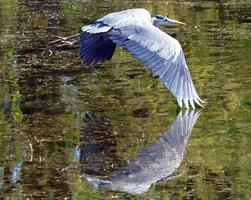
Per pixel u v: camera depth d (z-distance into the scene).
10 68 17.30
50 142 11.39
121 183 9.55
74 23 25.31
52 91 14.88
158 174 9.92
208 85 15.39
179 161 10.46
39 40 21.42
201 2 31.72
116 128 12.20
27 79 16.06
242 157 10.61
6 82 15.77
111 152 10.89
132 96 14.48
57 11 28.88
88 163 10.35
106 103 13.91
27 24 25.09
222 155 10.70
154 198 8.95
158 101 14.06
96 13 28.12
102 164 10.32
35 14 27.89
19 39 21.62
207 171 10.01
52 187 9.37
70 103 13.88
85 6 30.55
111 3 31.53
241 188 9.37
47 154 10.80
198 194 9.12
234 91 14.81
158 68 7.07
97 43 9.03
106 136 11.73
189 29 24.03
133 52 7.29
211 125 12.38
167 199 8.91
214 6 30.09
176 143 11.34
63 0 33.03
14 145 11.22
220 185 9.46
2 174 9.89
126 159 10.55
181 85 6.93
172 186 9.41
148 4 30.97
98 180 9.66
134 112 13.23
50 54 19.06
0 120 12.73
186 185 9.45
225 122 12.55
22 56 18.91
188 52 19.67
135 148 11.07
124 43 7.40
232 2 31.42
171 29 24.06
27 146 11.15
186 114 13.11
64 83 15.65
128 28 7.49
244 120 12.64
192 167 10.19
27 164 10.31
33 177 9.78
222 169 10.09
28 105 13.75
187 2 31.78
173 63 7.04
